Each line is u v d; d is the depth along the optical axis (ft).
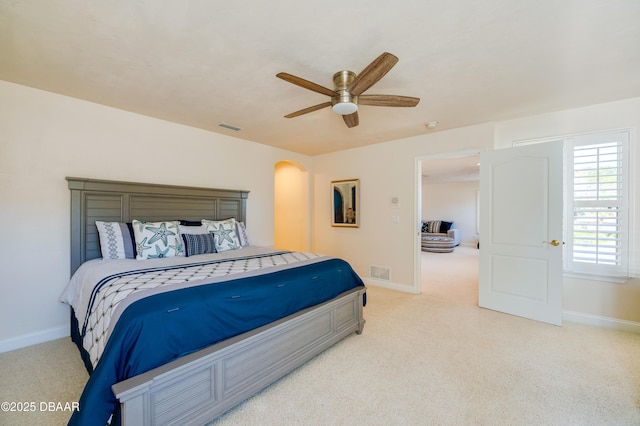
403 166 14.08
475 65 7.00
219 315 5.65
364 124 11.72
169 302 5.20
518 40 5.97
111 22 5.41
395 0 4.79
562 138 10.20
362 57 6.62
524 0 4.79
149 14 5.18
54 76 7.62
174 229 10.12
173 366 4.76
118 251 8.96
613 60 6.77
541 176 10.06
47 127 8.59
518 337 8.90
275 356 6.42
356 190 15.84
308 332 7.32
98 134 9.55
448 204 32.83
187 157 11.94
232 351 5.51
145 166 10.69
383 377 6.84
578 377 6.77
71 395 6.08
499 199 11.03
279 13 5.14
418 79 7.75
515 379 6.72
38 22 5.39
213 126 12.00
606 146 9.48
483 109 10.02
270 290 6.66
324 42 6.05
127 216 10.07
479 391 6.30
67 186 8.95
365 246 15.66
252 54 6.53
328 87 8.14
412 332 9.32
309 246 18.13
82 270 8.30
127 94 8.77
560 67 7.11
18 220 8.17
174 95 8.83
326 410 5.74
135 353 4.53
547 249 9.95
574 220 10.08
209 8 5.00
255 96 8.91
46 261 8.61
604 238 9.57
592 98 9.11
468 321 10.18
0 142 7.88
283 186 19.77
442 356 7.79
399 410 5.73
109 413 4.21
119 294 5.56
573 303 10.14
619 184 9.32
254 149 14.73
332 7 4.97
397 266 14.38
